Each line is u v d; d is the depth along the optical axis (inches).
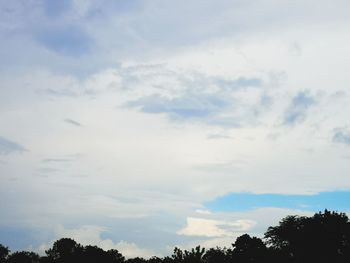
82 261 5423.2
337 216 3705.7
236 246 4033.0
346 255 3491.6
